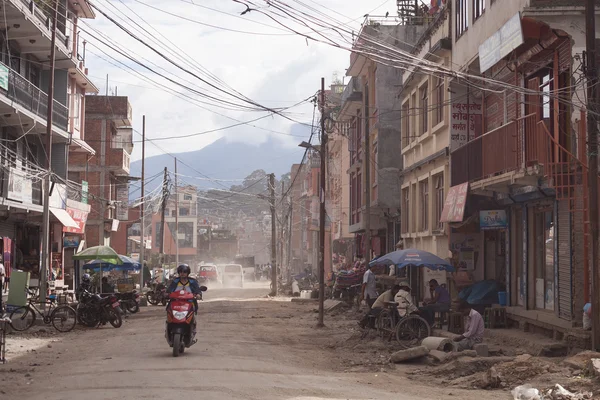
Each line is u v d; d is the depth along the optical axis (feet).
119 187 197.98
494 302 69.77
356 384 40.63
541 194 58.59
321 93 89.56
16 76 100.01
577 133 51.34
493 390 39.60
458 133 79.15
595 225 46.03
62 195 123.75
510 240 67.46
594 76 46.98
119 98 182.29
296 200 341.82
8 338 66.59
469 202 70.49
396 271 110.63
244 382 38.19
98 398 32.99
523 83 63.72
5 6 94.43
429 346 54.49
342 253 190.80
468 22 74.64
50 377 41.45
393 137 122.83
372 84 130.31
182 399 32.48
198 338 64.90
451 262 76.18
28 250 117.50
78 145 137.28
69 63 120.26
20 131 111.04
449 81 79.51
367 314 68.28
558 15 52.16
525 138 54.70
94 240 176.55
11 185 96.94
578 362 40.68
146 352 53.83
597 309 45.78
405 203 111.45
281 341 66.54
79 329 78.38
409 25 123.03
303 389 36.81
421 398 35.91
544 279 60.59
